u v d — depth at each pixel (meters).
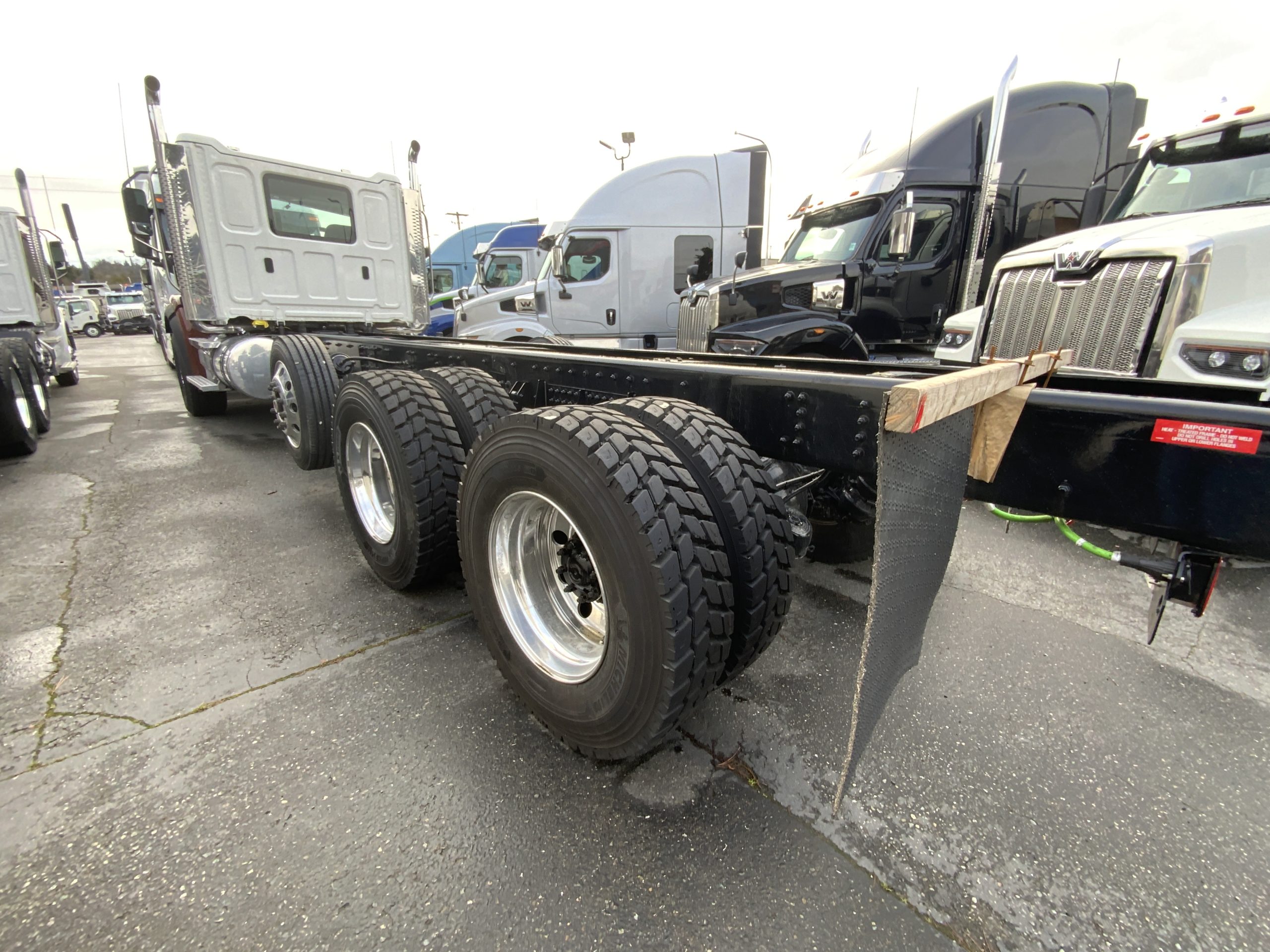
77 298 33.34
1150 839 1.64
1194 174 4.70
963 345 4.93
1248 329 2.94
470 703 2.17
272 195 6.01
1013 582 3.22
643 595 1.53
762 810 1.72
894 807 1.74
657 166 8.76
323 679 2.30
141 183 6.80
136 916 1.39
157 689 2.24
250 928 1.37
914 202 6.65
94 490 4.69
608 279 8.89
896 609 1.41
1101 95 7.26
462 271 18.62
